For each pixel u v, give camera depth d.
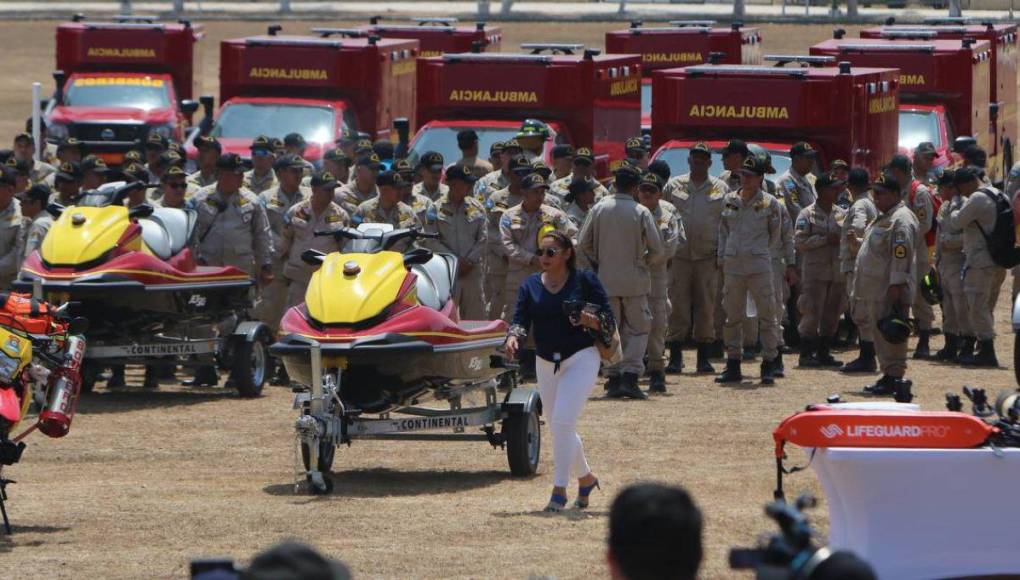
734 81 73.25
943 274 61.62
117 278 50.78
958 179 59.88
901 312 52.78
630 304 52.62
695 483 40.16
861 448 24.89
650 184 54.03
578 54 94.56
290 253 56.44
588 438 46.53
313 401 38.50
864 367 59.28
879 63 93.44
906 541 25.00
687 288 59.41
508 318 56.56
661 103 74.44
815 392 54.66
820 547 15.16
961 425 24.94
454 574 30.72
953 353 62.16
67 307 36.34
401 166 58.91
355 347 38.97
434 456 45.03
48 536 34.41
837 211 60.00
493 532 34.50
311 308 40.34
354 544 33.44
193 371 61.56
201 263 57.66
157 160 66.69
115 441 46.72
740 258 55.75
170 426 49.31
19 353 33.38
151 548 33.28
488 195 62.38
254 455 44.81
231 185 57.72
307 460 40.41
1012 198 59.00
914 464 24.88
